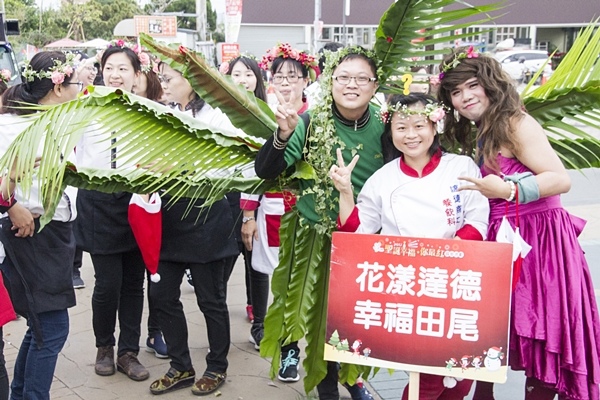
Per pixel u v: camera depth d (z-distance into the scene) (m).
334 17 20.89
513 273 2.52
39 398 3.19
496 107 2.67
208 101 2.82
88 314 5.04
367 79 2.71
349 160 2.84
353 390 3.54
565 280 2.68
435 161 2.69
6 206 2.94
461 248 2.36
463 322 2.36
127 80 3.75
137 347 4.08
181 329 3.79
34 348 3.18
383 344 2.43
